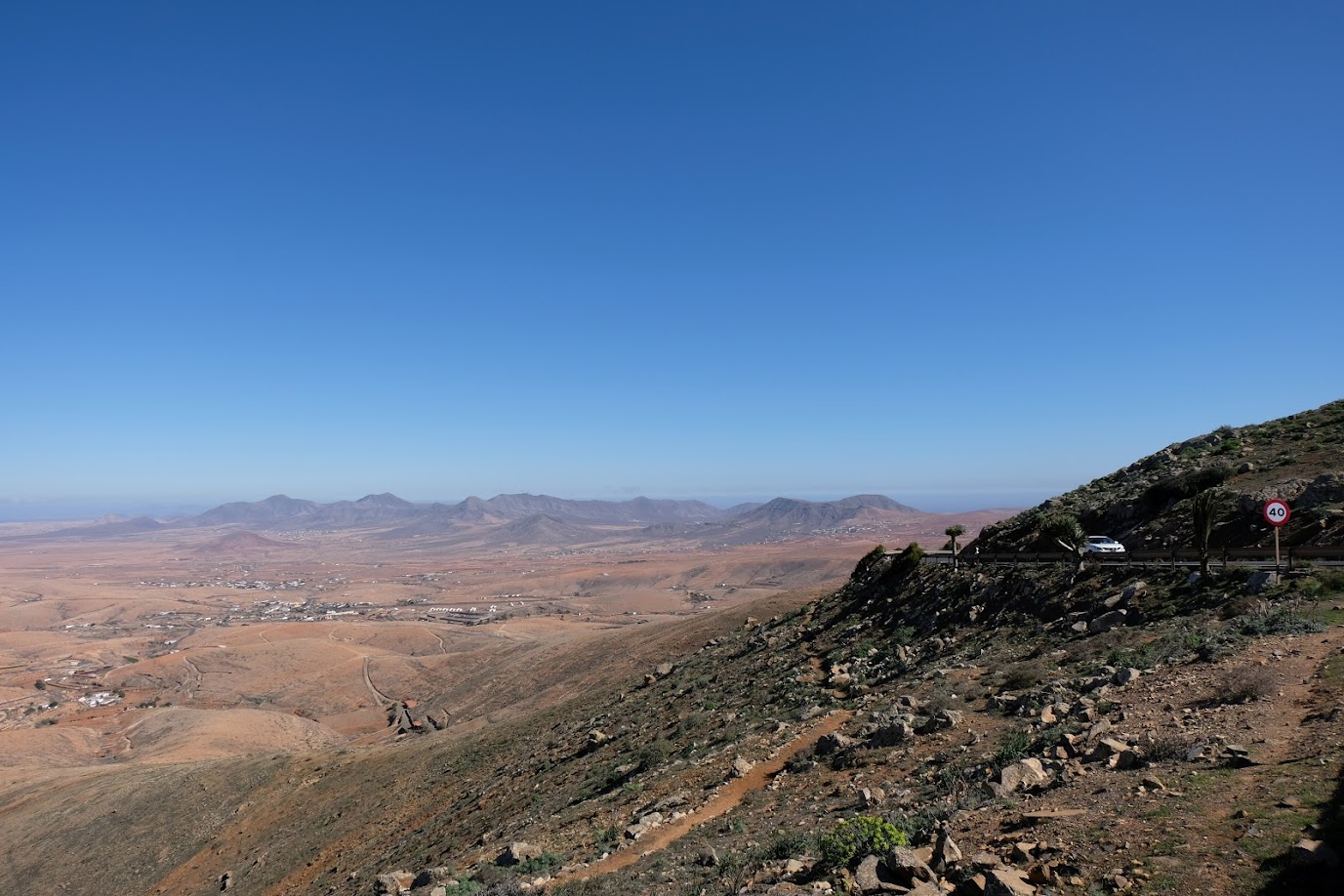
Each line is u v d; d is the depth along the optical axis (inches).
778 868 544.1
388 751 2844.5
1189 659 737.6
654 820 856.3
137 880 2314.2
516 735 2367.1
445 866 1079.0
